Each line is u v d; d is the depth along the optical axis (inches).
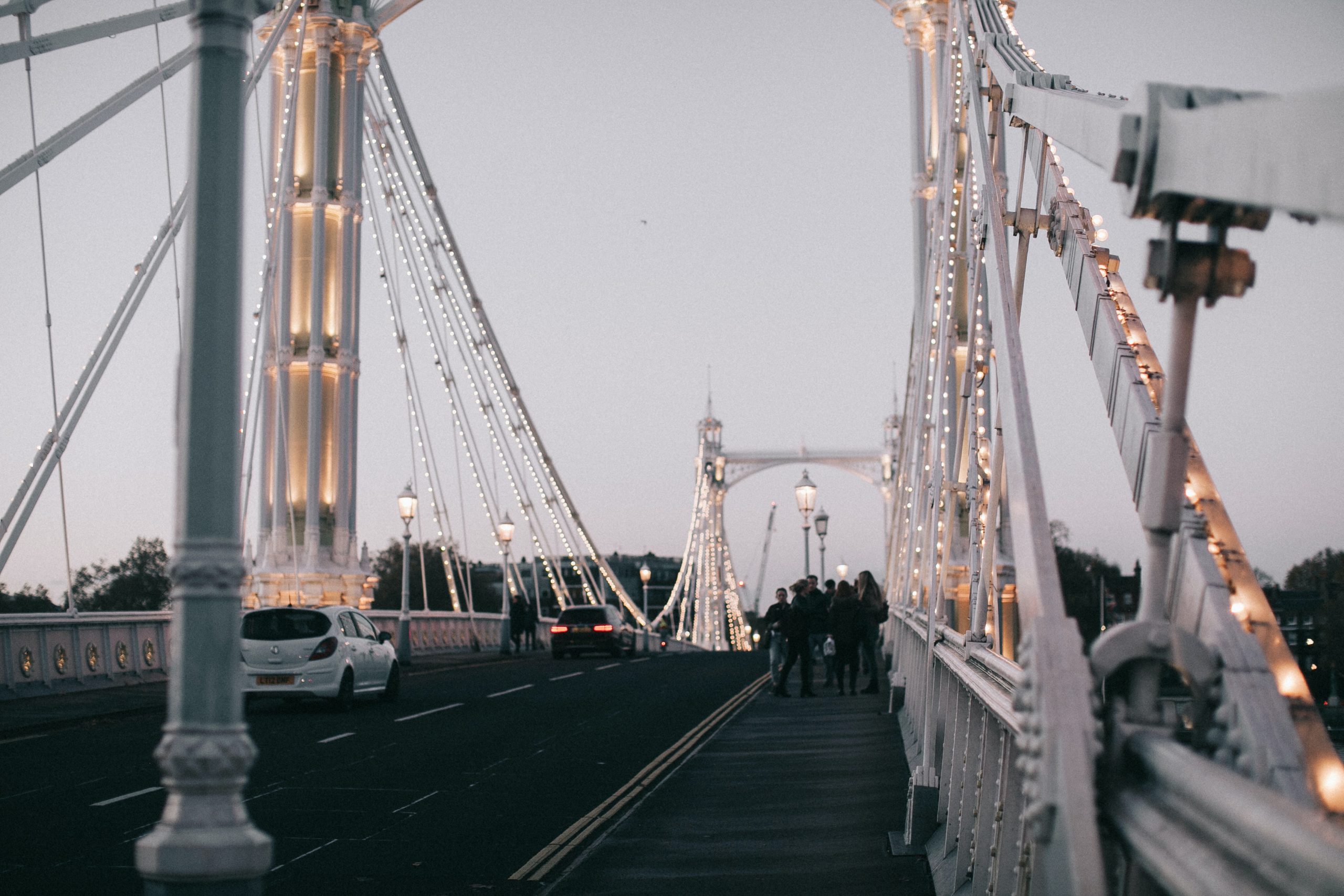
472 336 1833.2
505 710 744.3
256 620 721.6
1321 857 66.5
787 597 896.9
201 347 132.0
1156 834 93.8
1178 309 106.3
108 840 331.0
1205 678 114.3
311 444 1226.6
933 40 1066.1
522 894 282.7
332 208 1263.5
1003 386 189.6
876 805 398.6
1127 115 98.5
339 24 1272.1
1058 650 117.3
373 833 354.3
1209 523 142.5
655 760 518.9
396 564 3324.3
